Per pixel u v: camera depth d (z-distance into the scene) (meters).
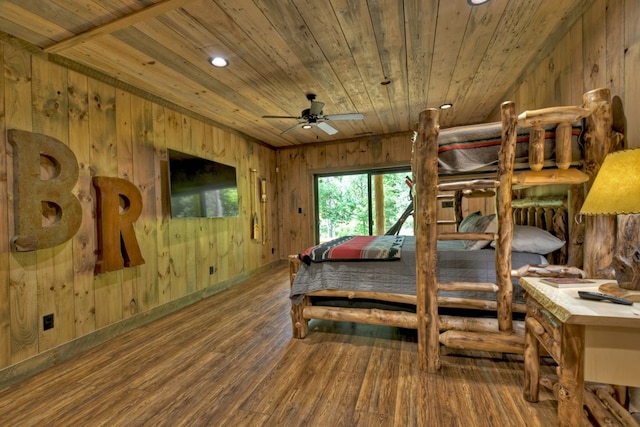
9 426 1.60
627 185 1.16
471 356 2.22
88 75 2.63
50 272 2.30
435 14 2.02
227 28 2.11
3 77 2.06
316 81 3.05
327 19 2.04
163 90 3.18
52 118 2.35
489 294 2.11
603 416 1.32
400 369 2.07
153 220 3.26
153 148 3.29
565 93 2.21
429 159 1.94
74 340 2.44
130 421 1.62
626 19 1.59
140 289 3.07
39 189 2.19
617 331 1.14
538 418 1.55
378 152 5.40
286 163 6.01
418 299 2.04
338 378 1.98
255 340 2.60
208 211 3.94
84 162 2.58
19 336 2.10
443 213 4.99
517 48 2.51
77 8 1.83
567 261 2.08
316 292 2.55
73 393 1.89
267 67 2.72
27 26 1.99
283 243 6.05
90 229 2.62
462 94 3.52
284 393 1.83
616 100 1.68
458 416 1.58
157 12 1.88
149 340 2.66
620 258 1.34
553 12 2.05
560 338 1.26
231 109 3.83
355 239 3.34
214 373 2.08
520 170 1.96
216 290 4.20
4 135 2.06
